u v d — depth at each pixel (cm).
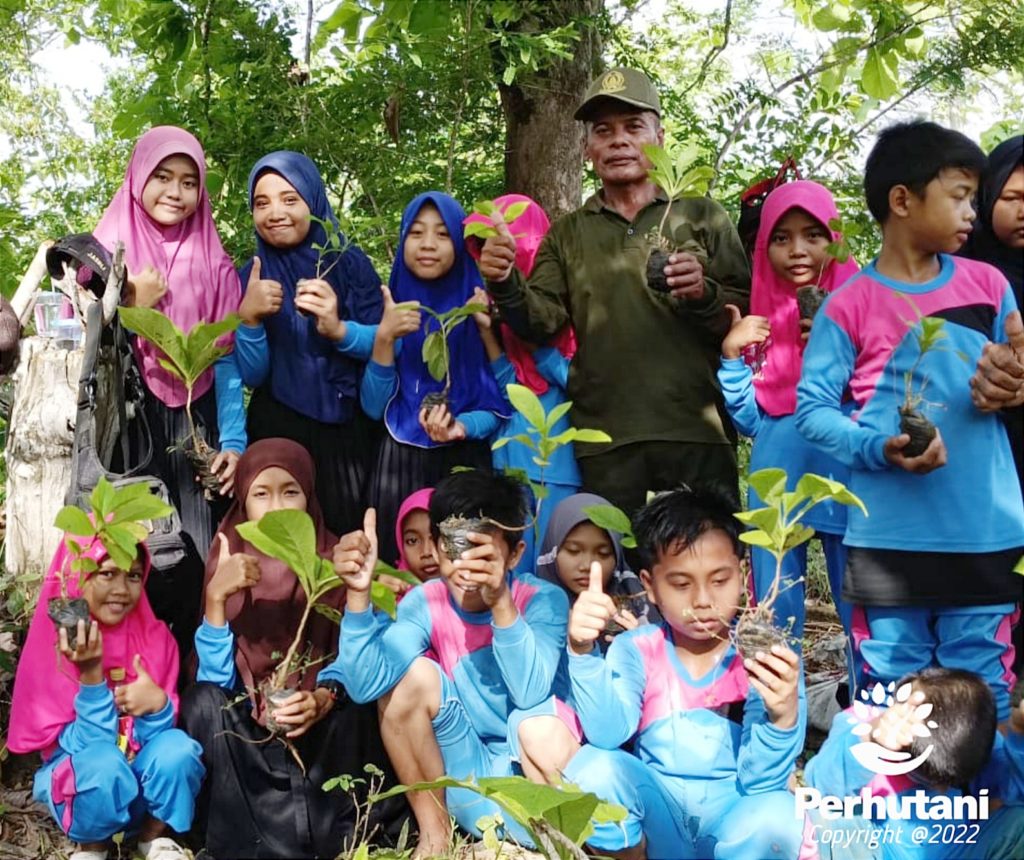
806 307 406
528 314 441
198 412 444
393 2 622
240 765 361
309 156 579
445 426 445
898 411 360
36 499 448
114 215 445
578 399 456
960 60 616
